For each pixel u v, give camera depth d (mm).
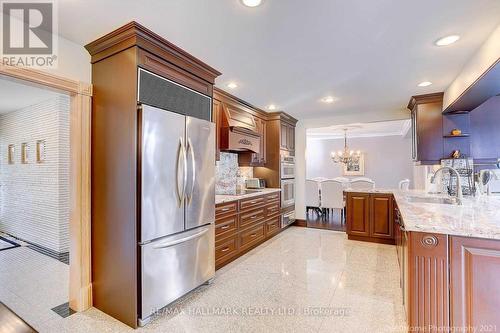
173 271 2254
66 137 3814
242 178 4820
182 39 2205
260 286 2693
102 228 2199
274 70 2887
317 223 5949
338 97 3939
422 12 1821
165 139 2176
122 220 2064
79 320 2086
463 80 2783
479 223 1674
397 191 4129
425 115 3762
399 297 2441
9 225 4660
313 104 4359
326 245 4152
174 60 2338
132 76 2012
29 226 4230
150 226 2045
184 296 2484
